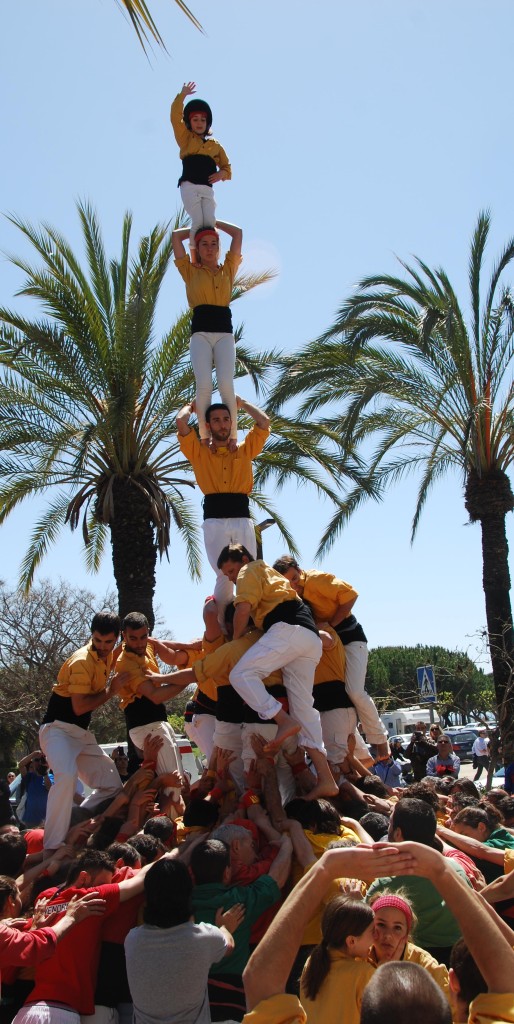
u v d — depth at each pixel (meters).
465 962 3.24
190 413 7.84
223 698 6.72
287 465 16.69
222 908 4.77
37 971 4.78
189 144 8.16
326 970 3.56
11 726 33.09
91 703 7.14
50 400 15.31
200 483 7.80
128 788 7.18
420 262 16.89
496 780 18.17
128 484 15.57
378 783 7.25
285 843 5.39
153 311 14.84
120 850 5.55
